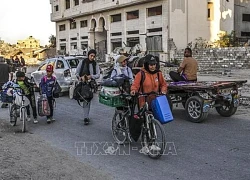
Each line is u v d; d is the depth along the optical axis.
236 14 43.34
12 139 8.09
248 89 15.29
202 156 6.47
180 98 10.49
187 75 10.59
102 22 48.53
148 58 6.58
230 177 5.39
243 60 25.80
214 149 6.90
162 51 35.94
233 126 8.92
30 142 7.83
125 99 7.06
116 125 7.56
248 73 22.28
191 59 10.62
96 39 50.81
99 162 6.30
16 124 9.97
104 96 7.38
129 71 9.25
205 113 9.26
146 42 38.00
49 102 10.02
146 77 6.56
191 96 9.63
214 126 8.96
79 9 51.44
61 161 6.35
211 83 9.83
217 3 39.47
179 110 11.32
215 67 27.34
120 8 43.31
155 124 6.35
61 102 14.12
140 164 6.15
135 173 5.68
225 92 9.57
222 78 20.75
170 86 9.64
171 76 10.84
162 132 6.23
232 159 6.26
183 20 37.03
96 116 10.76
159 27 37.34
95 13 48.56
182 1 36.78
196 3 37.97
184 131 8.47
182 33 37.03
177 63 32.31
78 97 9.52
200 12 38.34
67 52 57.19
